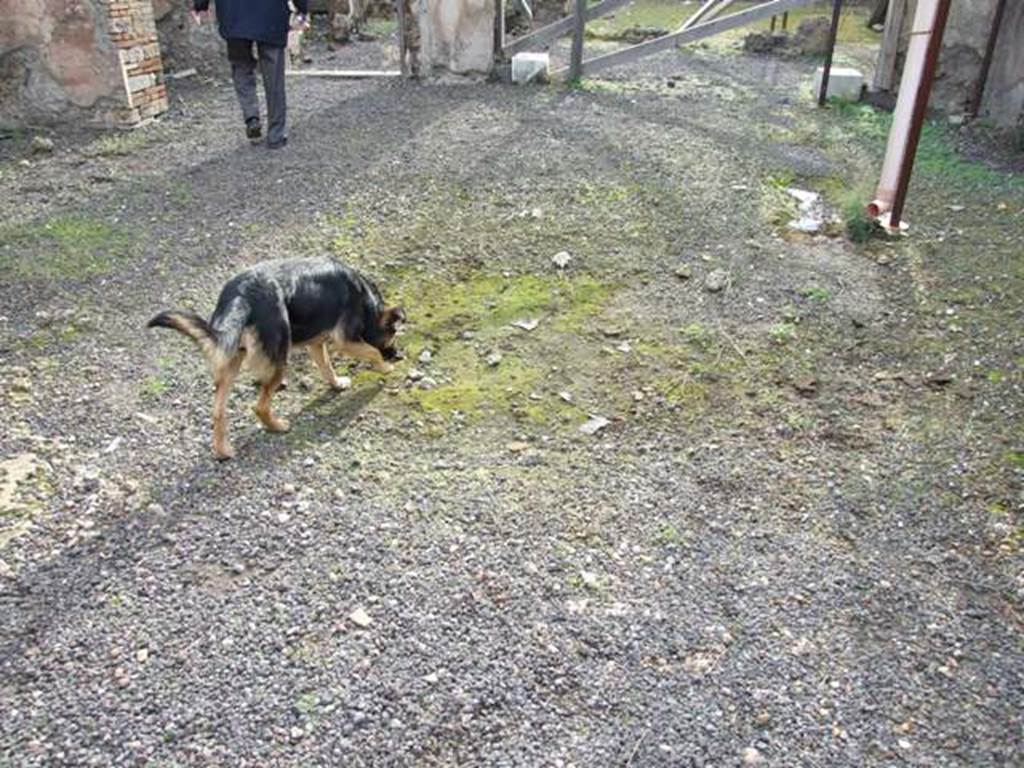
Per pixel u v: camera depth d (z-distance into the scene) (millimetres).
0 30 7574
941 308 4715
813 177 6703
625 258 5297
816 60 12203
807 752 2299
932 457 3545
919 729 2371
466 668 2535
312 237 5566
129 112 7949
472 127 8031
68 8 7496
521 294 4891
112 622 2680
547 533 3107
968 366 4172
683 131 7898
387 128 8031
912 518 3201
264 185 6480
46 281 4938
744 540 3094
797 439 3674
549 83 10055
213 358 3246
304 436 3674
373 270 5160
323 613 2723
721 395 3982
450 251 5406
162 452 3531
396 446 3625
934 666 2570
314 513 3186
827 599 2824
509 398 3967
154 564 2924
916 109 5195
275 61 7125
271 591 2811
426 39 9969
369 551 2996
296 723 2352
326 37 13875
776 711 2420
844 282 5012
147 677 2488
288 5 7129
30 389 3916
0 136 7762
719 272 5000
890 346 4367
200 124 8258
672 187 6391
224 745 2285
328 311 3656
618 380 4102
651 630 2689
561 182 6504
